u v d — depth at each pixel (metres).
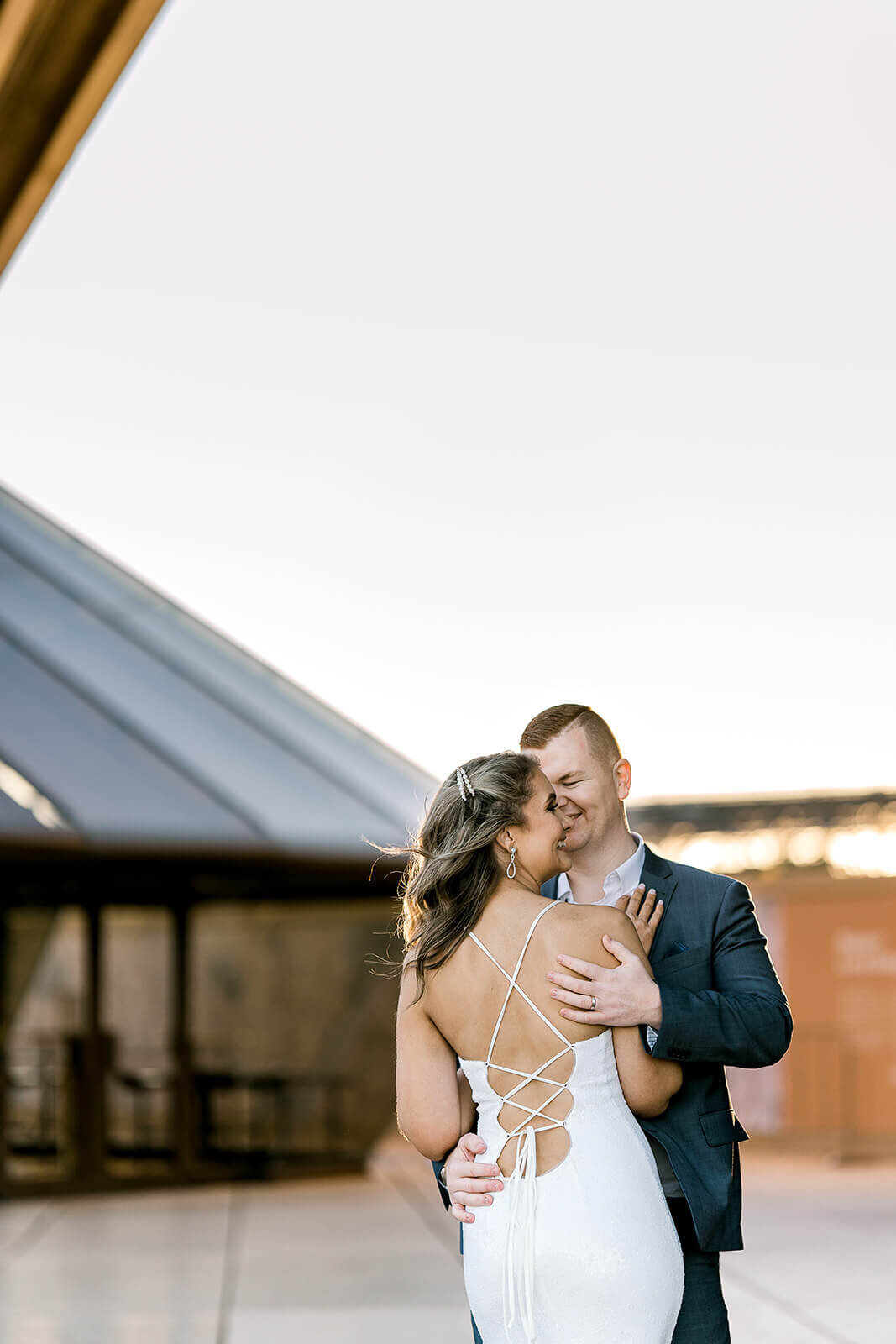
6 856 11.70
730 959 3.14
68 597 16.53
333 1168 14.30
